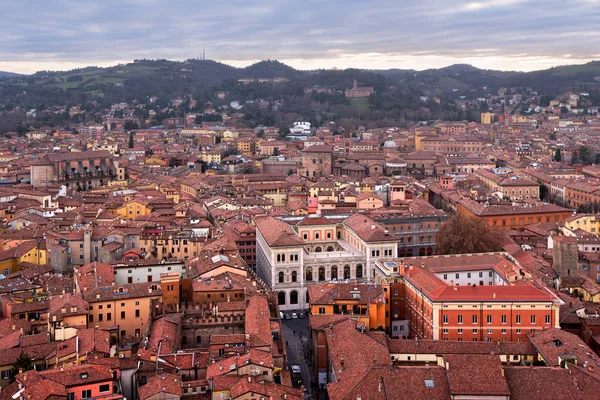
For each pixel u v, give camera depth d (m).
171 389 146.50
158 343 172.25
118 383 154.38
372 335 178.88
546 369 156.50
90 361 157.12
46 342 175.62
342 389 154.00
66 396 141.00
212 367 157.50
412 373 156.00
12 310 197.25
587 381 152.38
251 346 167.00
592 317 199.50
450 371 155.00
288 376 164.00
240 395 141.88
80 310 190.38
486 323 188.00
